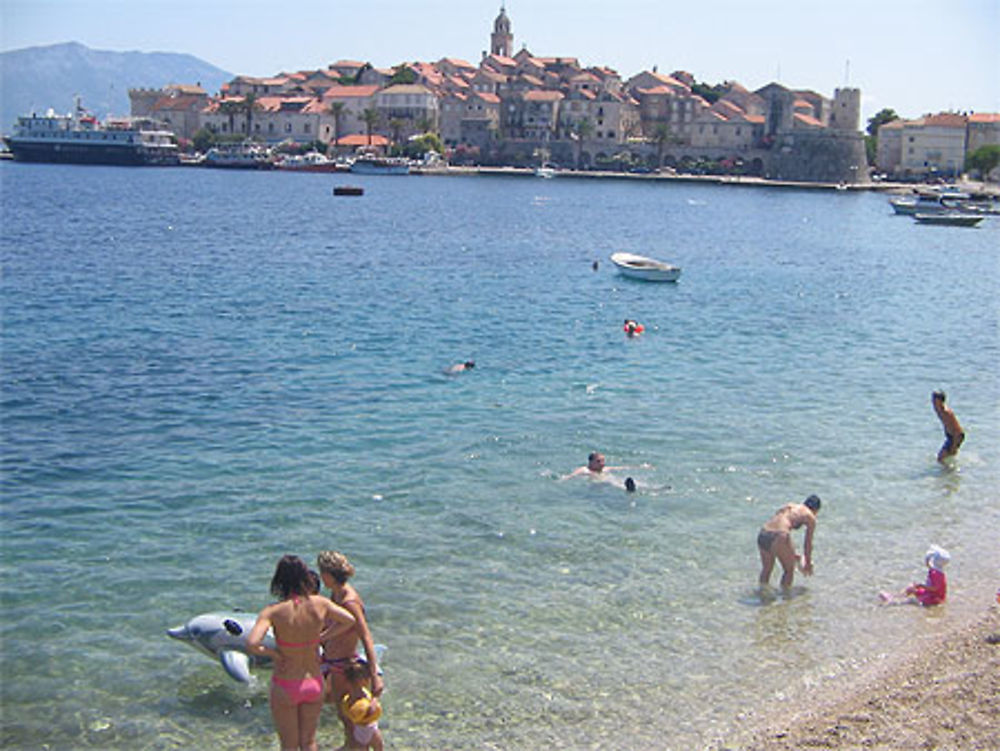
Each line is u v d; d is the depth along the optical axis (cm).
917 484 2514
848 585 1933
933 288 6694
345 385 3416
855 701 1497
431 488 2394
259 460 2592
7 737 1431
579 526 2180
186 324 4519
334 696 1373
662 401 3259
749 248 9494
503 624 1750
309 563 1972
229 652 1606
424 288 5966
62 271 6225
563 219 12619
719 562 2017
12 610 1775
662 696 1534
